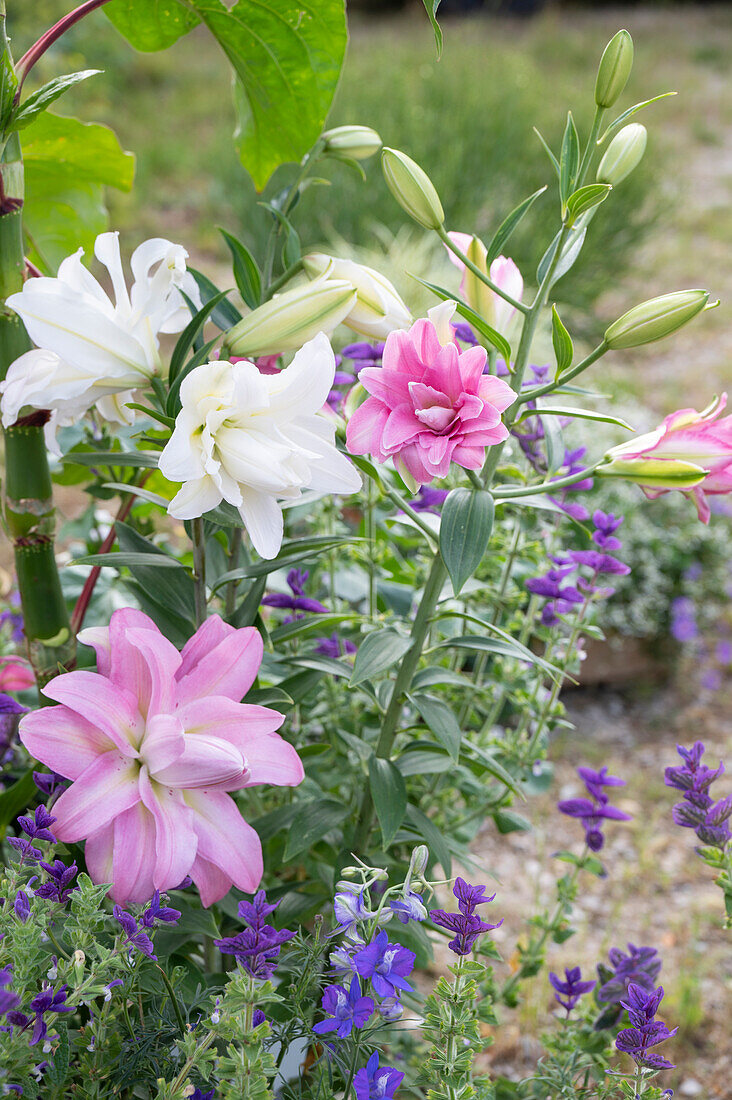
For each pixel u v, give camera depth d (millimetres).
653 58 11406
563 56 10875
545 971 1951
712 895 2268
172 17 1369
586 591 1609
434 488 1599
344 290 1117
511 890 2260
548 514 1728
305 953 1156
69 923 1042
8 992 927
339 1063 1111
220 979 1266
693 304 1114
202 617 1239
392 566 1814
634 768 2756
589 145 1161
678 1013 1879
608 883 2301
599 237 5195
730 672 3236
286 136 1430
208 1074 1020
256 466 1047
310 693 1480
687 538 3102
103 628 1148
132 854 1071
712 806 1285
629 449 1174
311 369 1071
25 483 1227
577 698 3070
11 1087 991
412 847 1502
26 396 1117
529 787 1762
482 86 6219
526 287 4750
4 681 1447
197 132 7926
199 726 1114
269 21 1315
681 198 6559
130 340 1117
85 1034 1063
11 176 1160
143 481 1483
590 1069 1362
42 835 1056
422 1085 1126
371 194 5035
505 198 5473
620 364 5230
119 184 1479
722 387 4984
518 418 1194
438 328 1125
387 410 1098
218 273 5543
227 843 1101
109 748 1101
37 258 1543
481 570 1727
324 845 1498
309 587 1807
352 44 9719
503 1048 1792
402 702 1284
